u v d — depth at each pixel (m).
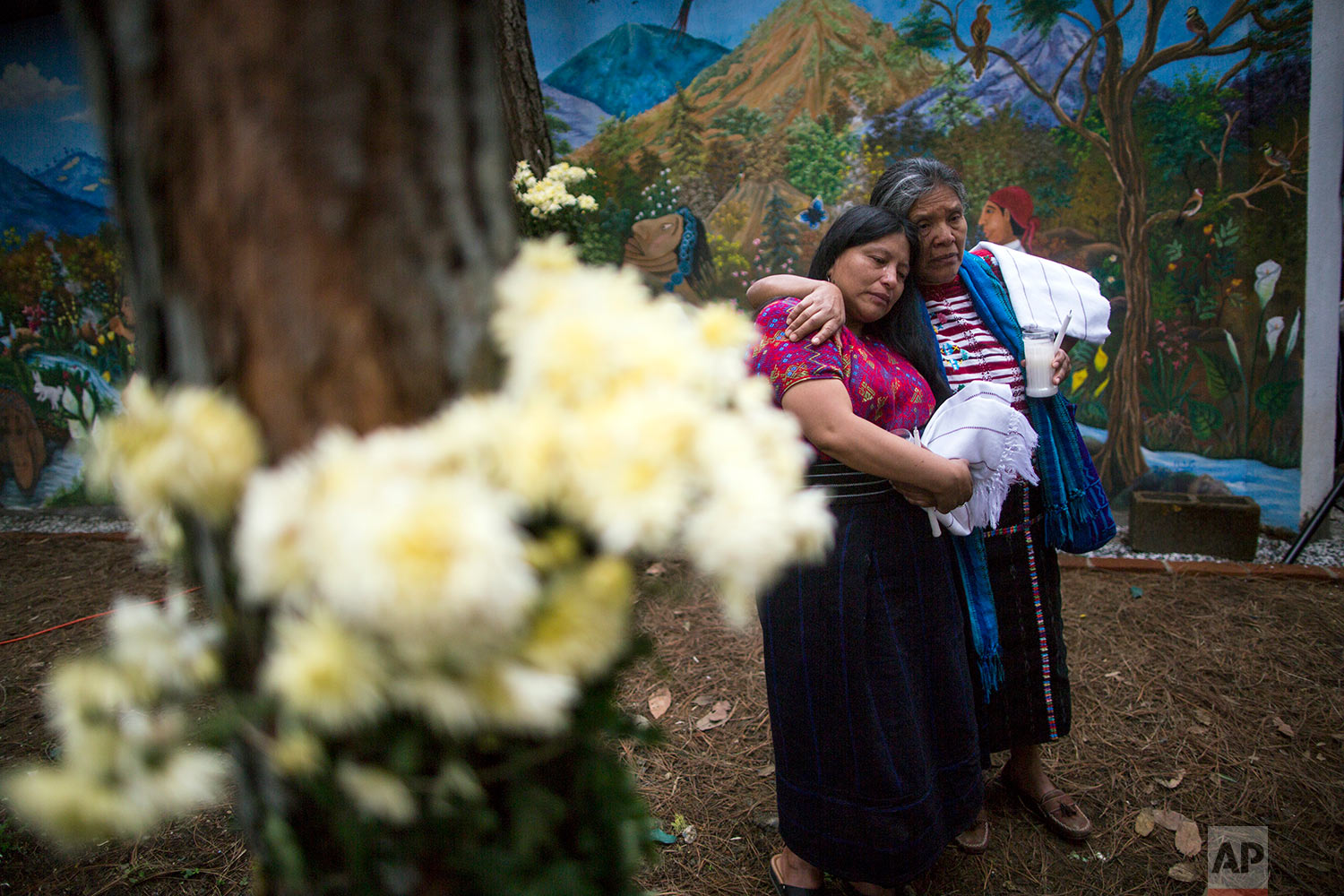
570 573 0.59
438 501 0.49
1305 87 3.94
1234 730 2.53
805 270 4.71
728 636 3.21
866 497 1.61
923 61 4.43
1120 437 4.46
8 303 5.48
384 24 0.61
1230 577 3.61
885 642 1.60
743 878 2.04
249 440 0.60
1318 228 4.00
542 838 0.69
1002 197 4.45
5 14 5.18
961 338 1.92
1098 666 2.93
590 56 4.76
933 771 1.73
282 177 0.60
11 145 5.34
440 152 0.64
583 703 0.72
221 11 0.59
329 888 0.71
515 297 0.64
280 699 0.62
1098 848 2.09
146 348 0.69
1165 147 4.21
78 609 3.86
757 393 0.70
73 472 5.59
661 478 0.54
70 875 2.08
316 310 0.61
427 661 0.52
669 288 4.86
